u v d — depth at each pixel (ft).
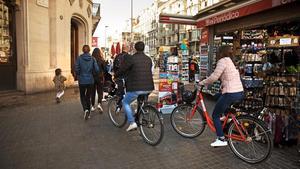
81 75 24.23
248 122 15.64
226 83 16.14
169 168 14.48
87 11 65.00
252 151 15.81
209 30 39.37
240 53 33.24
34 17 41.81
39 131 21.03
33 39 41.60
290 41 22.12
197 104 19.20
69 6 53.78
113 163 15.05
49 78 45.55
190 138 19.45
